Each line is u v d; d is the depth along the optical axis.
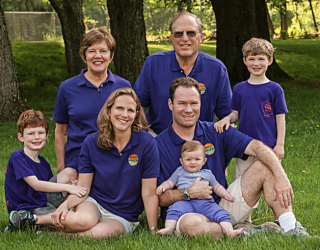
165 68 3.95
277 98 3.74
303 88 14.26
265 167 3.31
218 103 4.11
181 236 3.06
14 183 3.46
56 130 3.97
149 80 4.01
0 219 3.79
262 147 3.39
